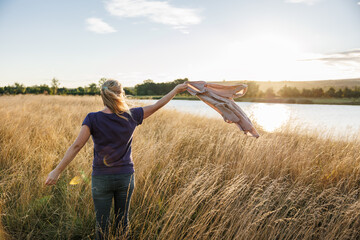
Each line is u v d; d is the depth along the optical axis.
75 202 2.84
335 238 2.41
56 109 10.33
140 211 2.82
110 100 1.78
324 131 6.29
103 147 1.79
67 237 2.52
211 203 2.73
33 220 2.67
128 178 1.89
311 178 3.65
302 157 4.10
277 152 4.24
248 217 2.39
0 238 2.37
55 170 1.68
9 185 3.09
